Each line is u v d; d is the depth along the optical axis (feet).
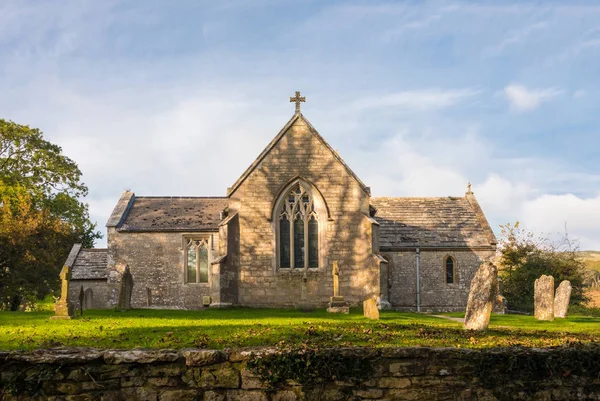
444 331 58.23
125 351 42.65
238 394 42.47
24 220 143.54
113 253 128.57
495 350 44.75
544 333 59.67
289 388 42.83
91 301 122.62
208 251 129.90
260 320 73.26
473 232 140.26
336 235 108.78
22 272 139.03
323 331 55.21
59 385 41.22
